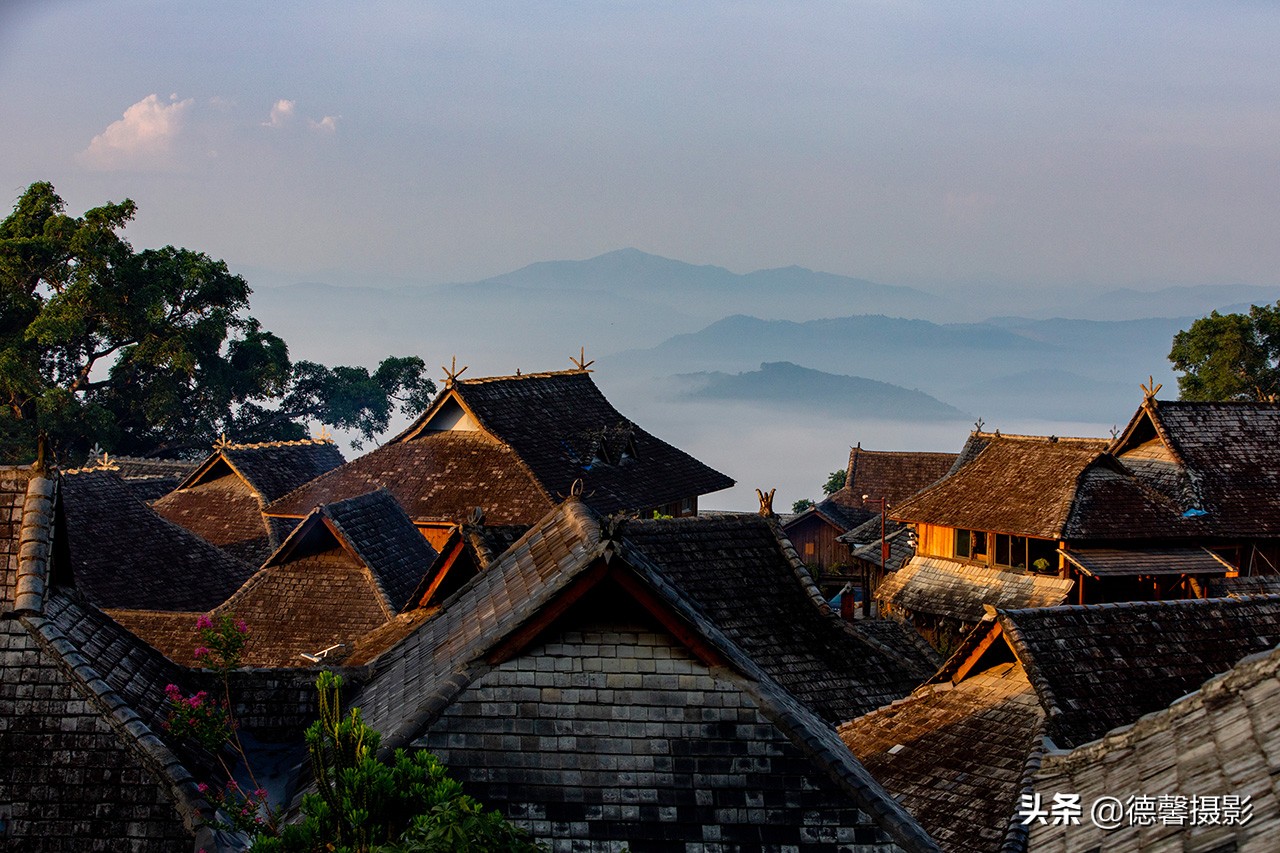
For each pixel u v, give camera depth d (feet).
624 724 48.11
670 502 191.72
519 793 47.16
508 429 179.63
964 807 63.21
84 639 53.88
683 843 46.55
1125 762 41.16
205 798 48.19
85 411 255.29
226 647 56.13
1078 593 144.56
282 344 308.60
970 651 75.15
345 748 43.34
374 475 176.45
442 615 61.16
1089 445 155.33
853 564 234.58
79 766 48.47
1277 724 36.52
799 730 47.80
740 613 85.05
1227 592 149.07
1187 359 270.46
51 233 265.75
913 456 258.16
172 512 181.88
